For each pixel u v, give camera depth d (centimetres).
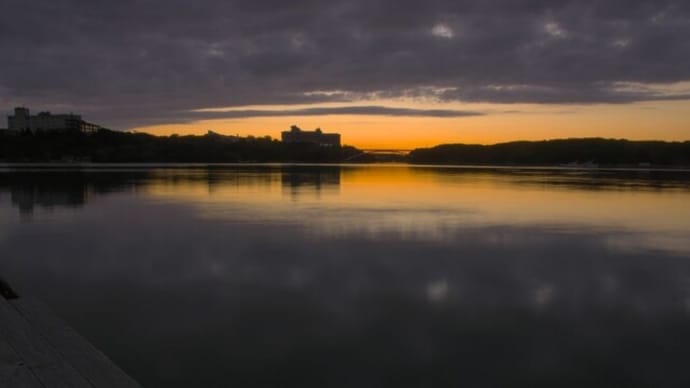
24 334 419
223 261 882
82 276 774
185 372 452
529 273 820
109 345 509
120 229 1225
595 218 1502
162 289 707
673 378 455
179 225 1296
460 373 459
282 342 522
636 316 614
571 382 446
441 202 1961
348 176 4288
